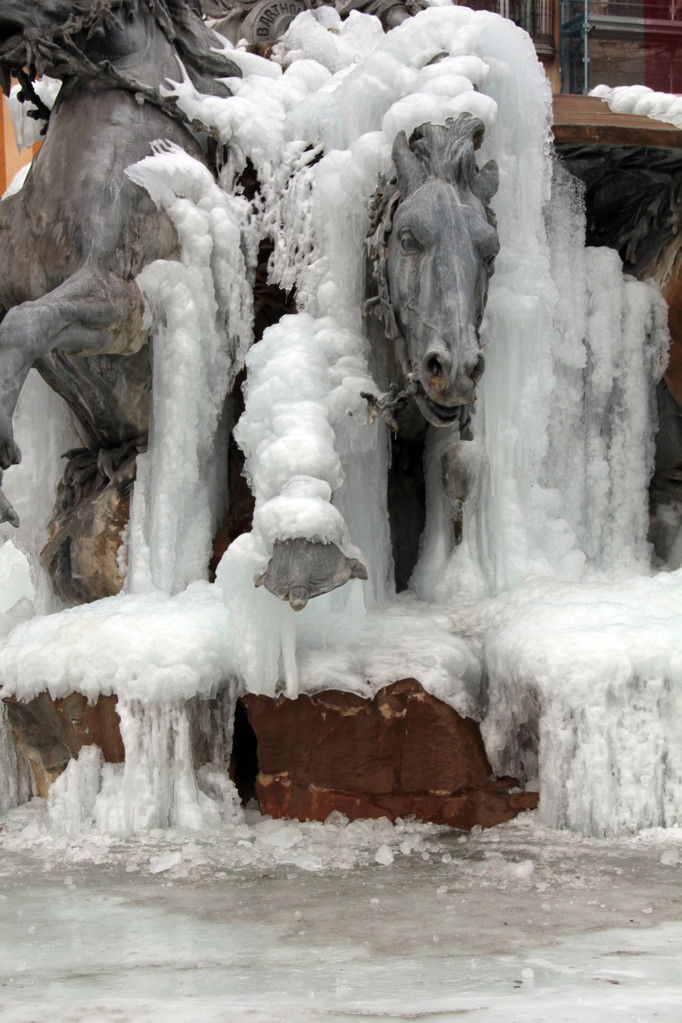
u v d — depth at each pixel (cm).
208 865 550
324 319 708
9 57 762
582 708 593
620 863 534
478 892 489
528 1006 324
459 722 625
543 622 637
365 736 621
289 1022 311
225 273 742
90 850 584
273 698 625
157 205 720
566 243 795
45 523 822
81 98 754
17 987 365
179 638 629
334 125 750
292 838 594
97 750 636
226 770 648
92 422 773
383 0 1004
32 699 652
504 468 716
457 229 632
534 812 616
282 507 596
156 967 388
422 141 655
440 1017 313
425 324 627
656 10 2244
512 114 715
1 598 992
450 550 750
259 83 818
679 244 809
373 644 654
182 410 721
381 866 541
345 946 411
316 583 592
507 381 707
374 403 669
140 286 705
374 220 678
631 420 802
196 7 842
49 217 728
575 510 786
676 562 823
